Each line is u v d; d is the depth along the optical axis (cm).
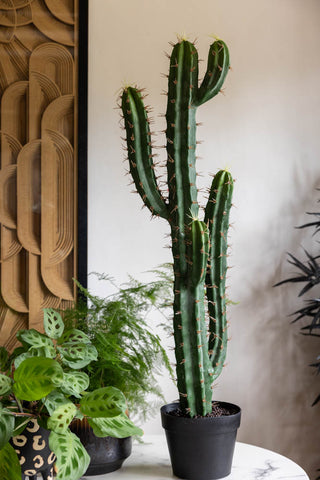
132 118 146
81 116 195
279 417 225
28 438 123
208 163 215
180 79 145
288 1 228
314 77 231
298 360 228
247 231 221
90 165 200
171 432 142
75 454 115
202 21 215
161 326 204
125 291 172
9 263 188
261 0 223
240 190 220
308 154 229
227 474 144
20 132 190
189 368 143
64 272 193
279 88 226
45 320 140
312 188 230
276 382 224
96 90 201
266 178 223
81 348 135
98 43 202
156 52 208
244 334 220
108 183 202
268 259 223
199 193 213
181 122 146
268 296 223
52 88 193
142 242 205
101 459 145
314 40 232
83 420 145
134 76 205
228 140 218
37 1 192
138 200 205
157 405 191
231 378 218
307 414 229
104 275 201
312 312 229
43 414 123
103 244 201
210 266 150
